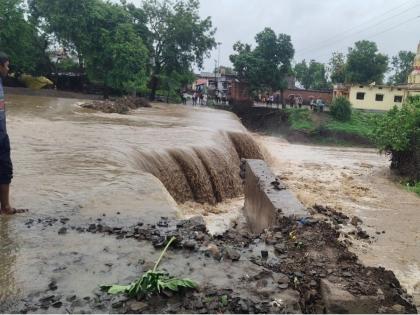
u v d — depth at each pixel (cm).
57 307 396
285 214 759
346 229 1080
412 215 1265
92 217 656
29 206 682
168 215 691
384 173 2033
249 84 4384
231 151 1783
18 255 501
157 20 4091
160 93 4769
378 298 447
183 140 1516
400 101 4300
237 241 599
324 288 465
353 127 3712
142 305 403
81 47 3603
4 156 604
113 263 492
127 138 1453
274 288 456
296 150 2891
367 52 4950
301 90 5097
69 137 1367
